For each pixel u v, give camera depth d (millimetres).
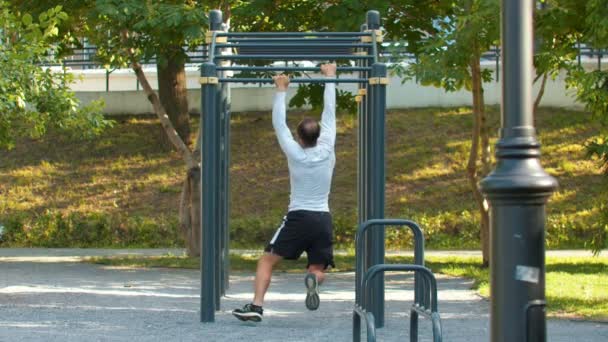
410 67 14250
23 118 11367
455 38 13586
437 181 23438
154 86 28203
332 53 9719
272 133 26234
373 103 8609
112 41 16328
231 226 21047
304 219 8141
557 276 13742
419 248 6988
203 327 8258
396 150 24859
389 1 14820
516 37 4828
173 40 14766
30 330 7965
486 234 15820
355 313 6254
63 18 11070
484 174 15852
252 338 7586
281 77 8359
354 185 23688
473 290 12219
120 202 23609
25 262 17062
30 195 24047
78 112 11805
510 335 4688
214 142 8672
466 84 16328
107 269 15578
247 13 15188
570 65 14688
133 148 26109
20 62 10234
